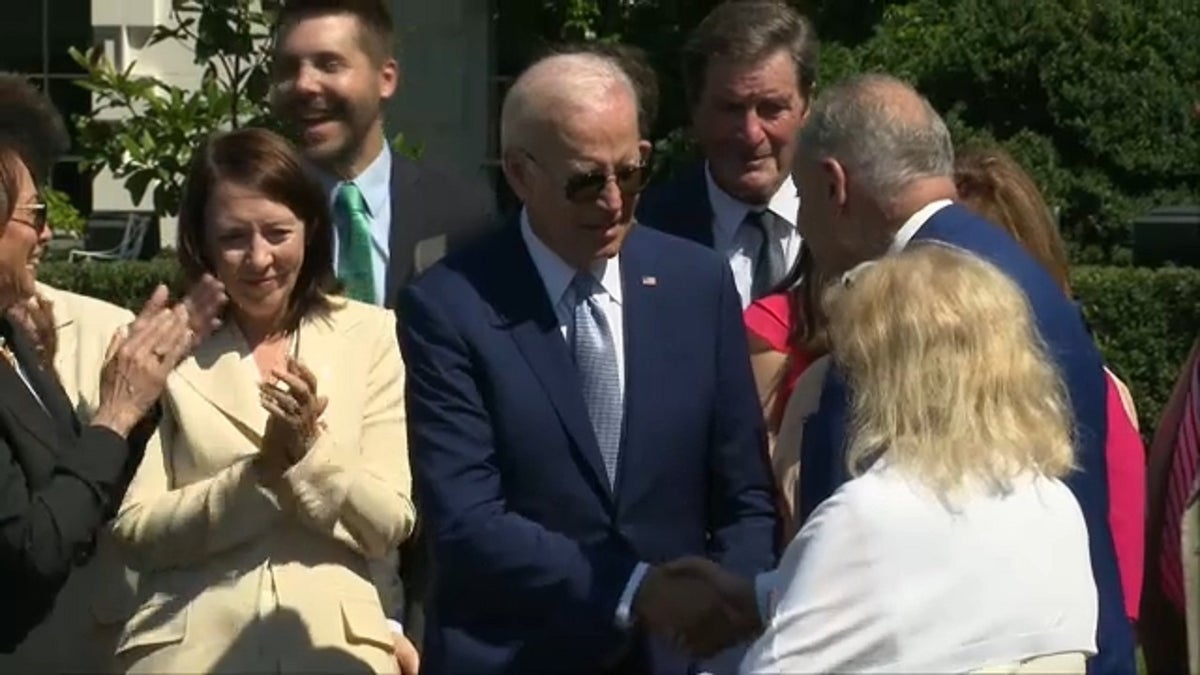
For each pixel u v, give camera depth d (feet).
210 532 14.48
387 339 15.47
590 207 14.11
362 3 18.39
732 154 17.92
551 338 14.40
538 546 14.01
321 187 15.37
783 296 16.48
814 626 11.84
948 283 12.20
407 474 15.07
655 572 14.01
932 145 14.25
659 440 14.48
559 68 14.26
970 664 11.68
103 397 14.12
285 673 14.40
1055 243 16.12
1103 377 13.87
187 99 31.32
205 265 15.26
